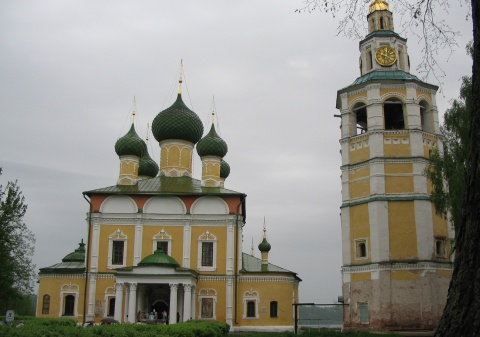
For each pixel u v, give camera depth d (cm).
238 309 4541
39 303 4569
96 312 4494
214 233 4716
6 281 4250
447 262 3531
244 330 4469
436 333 620
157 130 5544
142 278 4194
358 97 3984
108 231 4700
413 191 3638
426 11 952
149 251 4666
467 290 593
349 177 3891
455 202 2639
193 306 4444
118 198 4778
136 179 5259
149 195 4772
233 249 4669
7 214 3978
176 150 5497
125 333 1523
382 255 3512
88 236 4675
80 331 1399
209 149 5391
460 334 584
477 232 596
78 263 4897
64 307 4547
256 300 4559
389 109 4072
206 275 4594
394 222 3584
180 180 5291
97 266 4600
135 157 5288
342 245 3781
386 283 3450
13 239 5125
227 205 4775
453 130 2850
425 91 3941
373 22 4266
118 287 4203
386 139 3769
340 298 3919
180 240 4691
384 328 3369
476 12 628
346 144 3959
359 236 3694
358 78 4175
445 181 3048
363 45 4253
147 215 4722
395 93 3862
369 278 3538
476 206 602
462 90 2814
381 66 4100
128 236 4691
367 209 3681
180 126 5491
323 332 2039
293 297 4672
